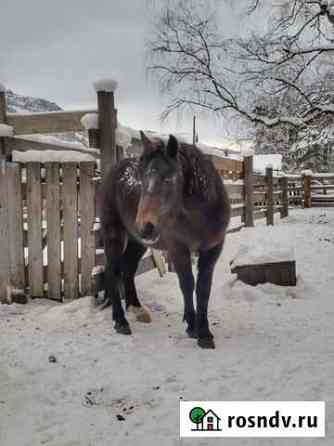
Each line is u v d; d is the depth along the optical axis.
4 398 2.28
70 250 4.01
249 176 8.46
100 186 3.74
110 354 2.85
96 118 3.90
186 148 2.87
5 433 1.97
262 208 9.45
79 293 4.05
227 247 6.47
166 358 2.76
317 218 10.48
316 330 3.21
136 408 2.18
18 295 4.03
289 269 4.23
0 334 3.24
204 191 2.81
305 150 19.22
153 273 5.00
